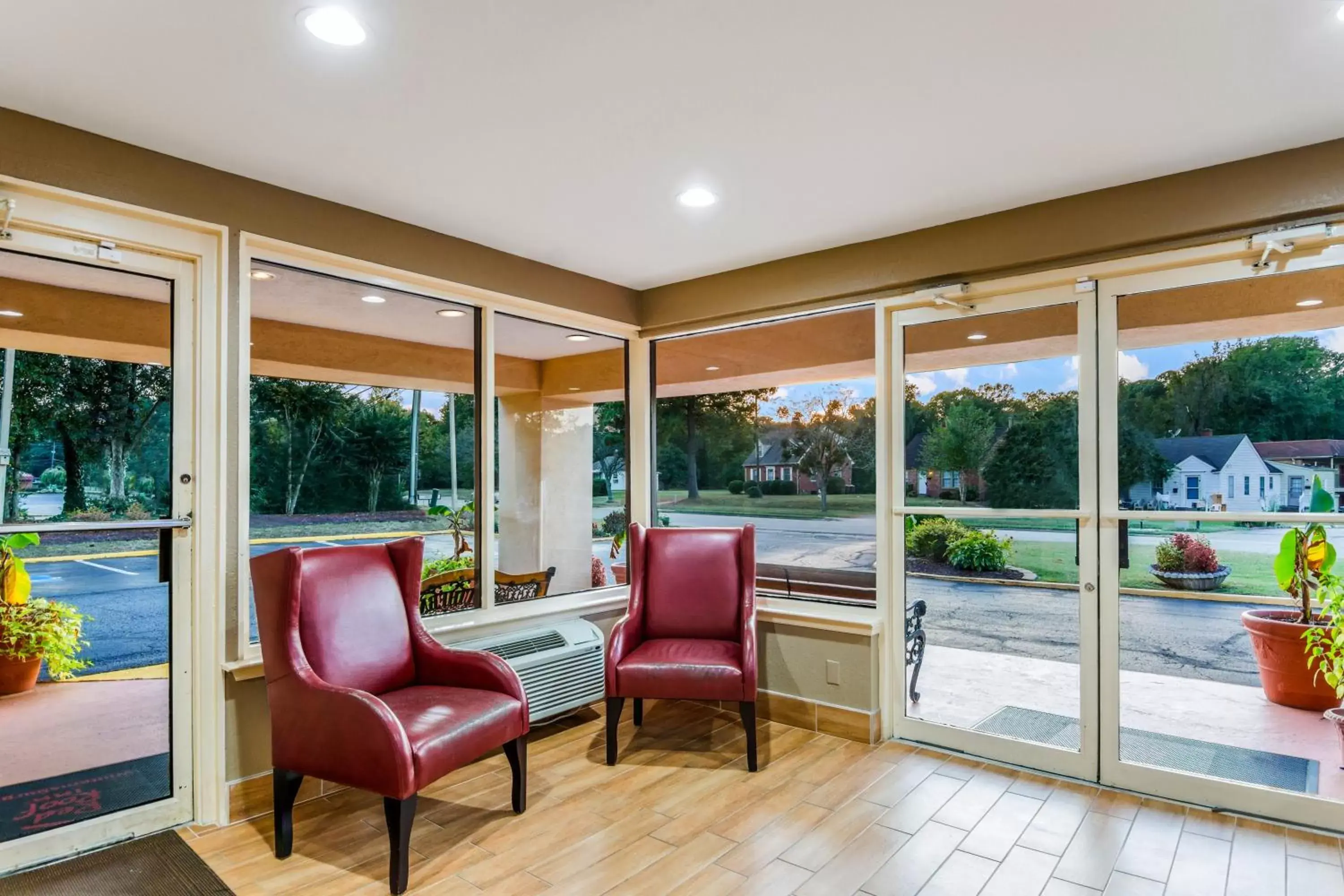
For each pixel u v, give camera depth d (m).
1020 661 3.19
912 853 2.42
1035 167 2.70
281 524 2.95
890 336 3.56
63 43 1.88
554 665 3.49
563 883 2.26
